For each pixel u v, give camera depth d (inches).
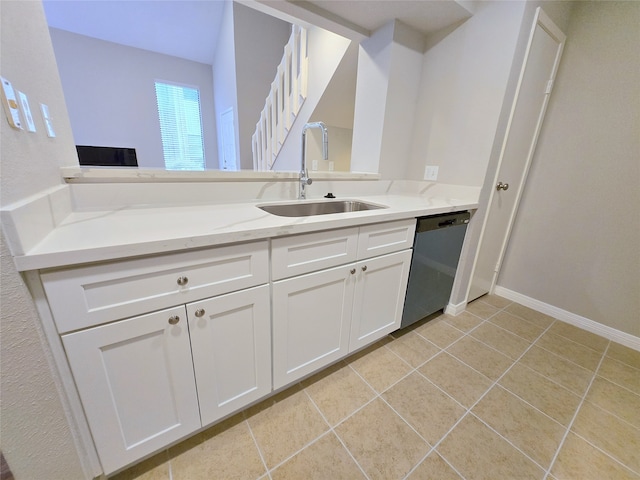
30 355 25.2
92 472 32.4
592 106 68.4
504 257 90.5
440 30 69.9
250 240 36.3
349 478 37.7
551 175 77.3
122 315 29.2
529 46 60.2
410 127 79.0
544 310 82.4
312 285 44.9
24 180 26.5
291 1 57.9
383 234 53.3
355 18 65.3
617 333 69.7
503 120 63.6
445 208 61.1
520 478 38.3
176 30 166.1
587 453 41.9
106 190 41.6
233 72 158.7
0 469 32.7
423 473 38.5
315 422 45.5
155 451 37.1
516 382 55.5
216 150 217.9
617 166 66.1
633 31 60.9
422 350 64.3
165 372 34.0
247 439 42.3
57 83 37.4
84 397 29.4
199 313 34.1
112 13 147.8
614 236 68.4
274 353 44.1
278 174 58.5
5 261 22.3
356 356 61.6
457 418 47.1
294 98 109.3
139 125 185.0
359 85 77.0
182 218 39.2
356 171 81.9
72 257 24.8
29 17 30.5
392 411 48.0
